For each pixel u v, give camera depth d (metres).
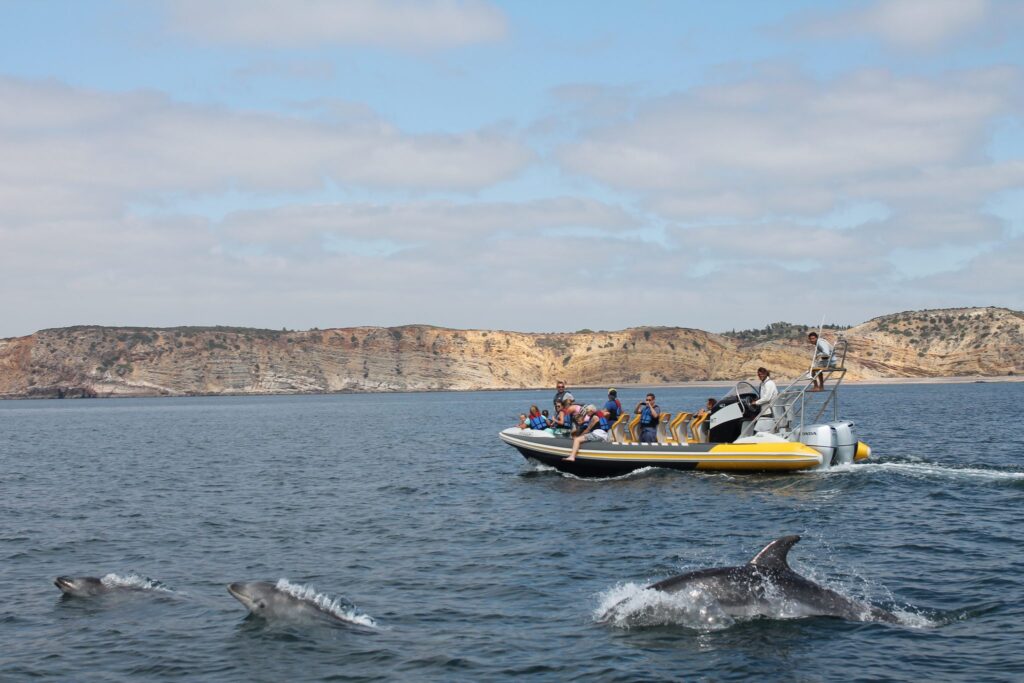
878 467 27.78
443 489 27.22
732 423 27.88
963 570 15.13
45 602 14.20
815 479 25.80
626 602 12.58
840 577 14.81
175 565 16.92
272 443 51.19
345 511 23.25
